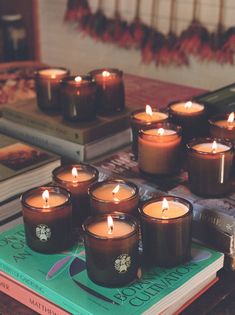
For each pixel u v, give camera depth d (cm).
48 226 99
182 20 160
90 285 94
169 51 165
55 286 94
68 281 95
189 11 158
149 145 111
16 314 98
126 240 91
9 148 125
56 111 137
